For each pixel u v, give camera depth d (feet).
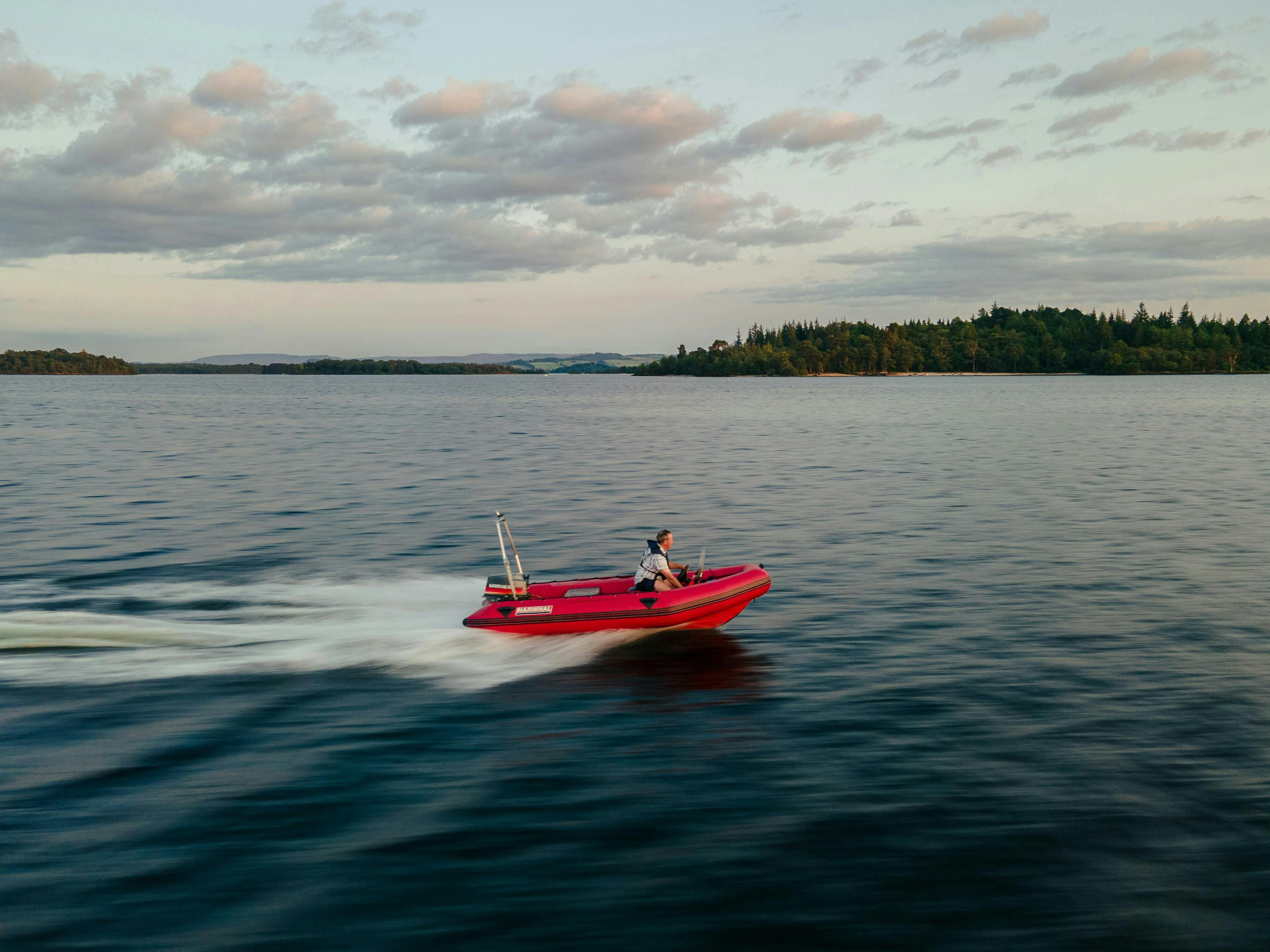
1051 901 19.43
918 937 18.29
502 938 18.25
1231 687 31.99
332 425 184.75
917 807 23.48
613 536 61.36
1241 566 51.47
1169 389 408.05
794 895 19.67
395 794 24.26
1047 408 244.22
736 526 65.10
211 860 20.94
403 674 34.53
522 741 27.94
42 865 20.74
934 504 74.64
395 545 58.23
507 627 38.63
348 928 18.56
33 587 46.91
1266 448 124.98
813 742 27.66
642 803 23.73
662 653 36.96
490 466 104.73
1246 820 22.65
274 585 47.85
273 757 26.63
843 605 43.75
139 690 32.40
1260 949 17.94
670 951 17.89
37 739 27.89
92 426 173.58
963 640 37.93
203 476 93.71
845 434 154.92
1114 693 31.48
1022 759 26.21
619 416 225.35
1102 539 59.52
